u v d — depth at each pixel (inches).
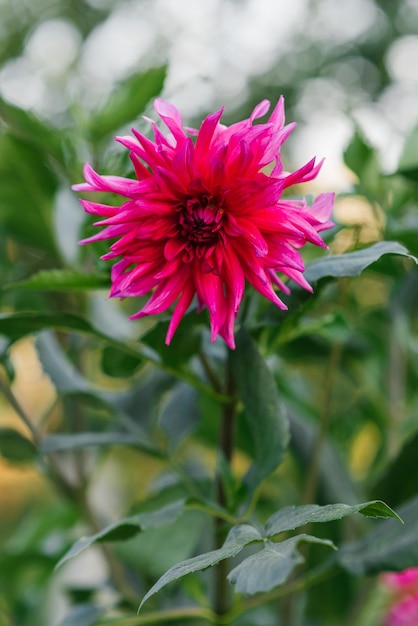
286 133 28.1
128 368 35.0
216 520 32.3
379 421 42.4
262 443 30.3
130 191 27.7
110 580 40.7
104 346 34.1
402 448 34.1
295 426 39.8
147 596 25.1
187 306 29.0
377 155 37.0
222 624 33.7
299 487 40.7
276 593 33.8
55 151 35.4
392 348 41.4
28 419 38.4
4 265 39.6
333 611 40.7
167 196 28.0
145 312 28.4
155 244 28.4
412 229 35.1
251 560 26.1
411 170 35.1
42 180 36.4
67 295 40.5
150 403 38.5
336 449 40.3
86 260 38.4
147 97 34.5
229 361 31.2
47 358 36.3
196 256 28.3
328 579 40.3
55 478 39.2
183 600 38.7
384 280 43.0
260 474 30.4
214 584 33.5
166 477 41.1
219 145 27.8
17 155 35.7
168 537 38.0
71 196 38.9
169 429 38.7
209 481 37.5
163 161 28.1
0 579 42.1
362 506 25.5
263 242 27.7
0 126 36.6
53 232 37.9
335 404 50.4
